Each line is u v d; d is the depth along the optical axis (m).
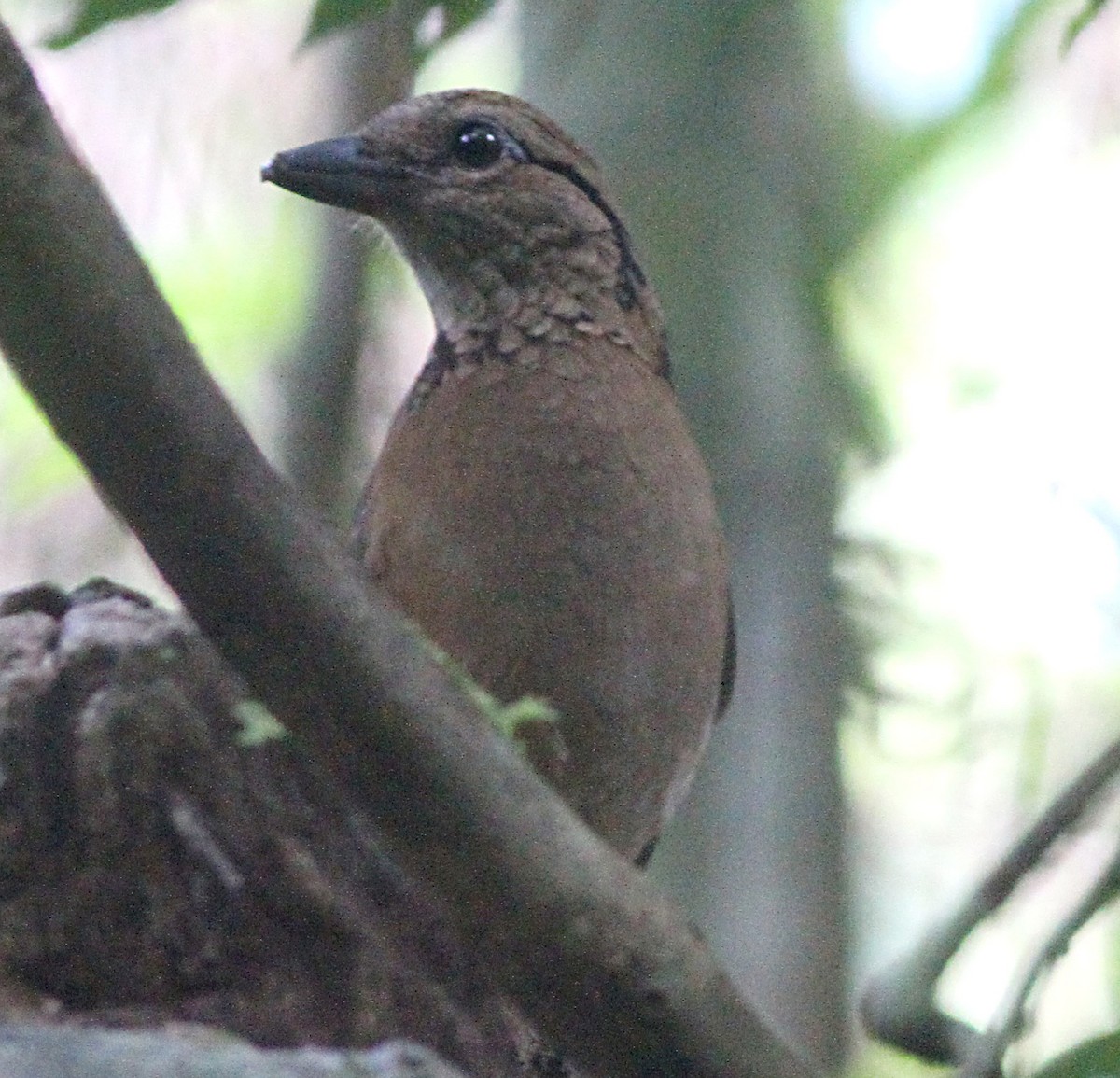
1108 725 14.05
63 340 5.98
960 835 14.77
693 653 10.09
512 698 9.80
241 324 15.95
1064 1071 7.98
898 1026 8.80
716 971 6.93
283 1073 6.24
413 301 15.85
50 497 15.53
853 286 15.39
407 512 9.91
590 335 10.43
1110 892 8.17
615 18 13.29
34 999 7.58
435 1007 8.02
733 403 12.94
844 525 13.77
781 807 12.67
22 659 7.82
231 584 6.36
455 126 10.73
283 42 16.08
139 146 16.05
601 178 10.87
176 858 7.70
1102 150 17.20
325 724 6.59
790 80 13.55
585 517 9.87
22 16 15.26
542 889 6.76
